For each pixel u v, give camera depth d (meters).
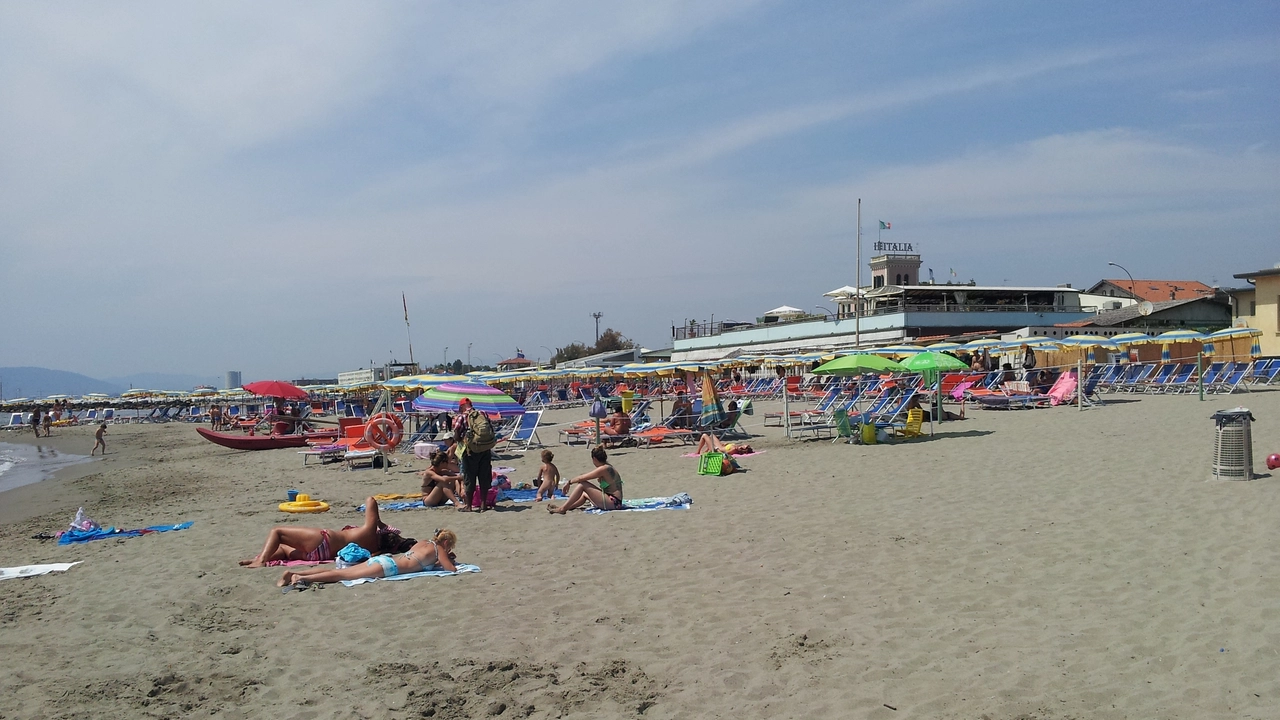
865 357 16.94
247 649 5.75
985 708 4.38
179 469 21.58
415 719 4.57
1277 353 34.62
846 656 5.21
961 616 5.82
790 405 31.97
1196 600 5.78
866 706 4.49
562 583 7.19
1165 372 28.95
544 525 9.87
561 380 54.50
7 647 5.91
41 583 7.87
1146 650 5.00
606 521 9.88
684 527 9.27
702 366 34.38
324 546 8.17
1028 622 5.62
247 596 7.05
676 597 6.63
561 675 5.13
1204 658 4.81
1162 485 9.79
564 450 19.22
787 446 17.00
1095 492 9.73
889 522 8.90
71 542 10.16
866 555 7.59
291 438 25.73
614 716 4.53
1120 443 13.97
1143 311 44.22
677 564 7.64
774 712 4.50
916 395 21.16
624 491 12.40
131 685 5.12
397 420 19.41
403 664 5.37
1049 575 6.63
